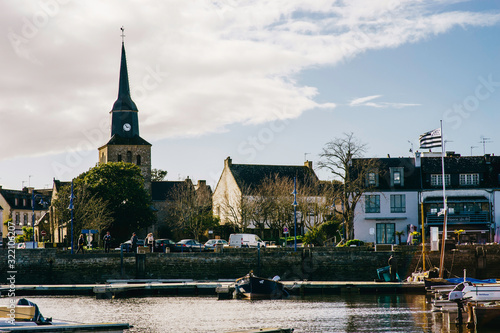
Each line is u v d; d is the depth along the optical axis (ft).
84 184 299.99
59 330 104.42
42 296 188.14
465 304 142.61
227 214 321.93
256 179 345.92
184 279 215.10
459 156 279.49
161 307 163.43
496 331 127.75
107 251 221.05
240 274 217.77
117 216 317.63
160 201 400.26
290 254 219.00
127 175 324.80
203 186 393.50
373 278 217.97
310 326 133.90
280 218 298.56
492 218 268.41
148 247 216.95
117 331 108.47
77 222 280.10
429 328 131.75
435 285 173.17
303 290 192.65
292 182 325.62
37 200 468.34
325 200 284.00
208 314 150.71
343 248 219.61
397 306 163.02
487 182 271.28
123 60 409.28
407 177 272.72
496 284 140.77
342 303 169.89
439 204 269.85
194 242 249.34
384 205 270.26
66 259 208.85
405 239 267.80
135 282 208.33
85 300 179.01
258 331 107.24
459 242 245.65
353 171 269.85
